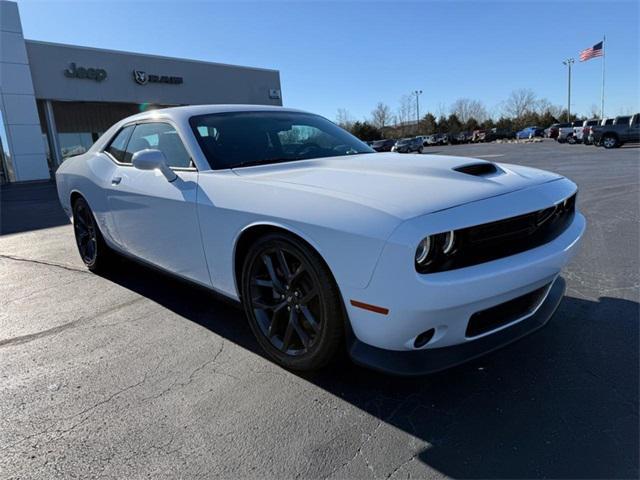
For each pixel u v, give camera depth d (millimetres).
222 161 2877
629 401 2123
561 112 78438
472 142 58781
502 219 1992
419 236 1814
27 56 20094
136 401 2262
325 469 1775
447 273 1899
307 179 2389
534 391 2236
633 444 1842
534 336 2787
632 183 9500
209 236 2664
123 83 24000
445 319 1938
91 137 27469
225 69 28500
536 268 2096
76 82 22312
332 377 2414
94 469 1812
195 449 1908
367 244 1895
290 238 2215
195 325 3139
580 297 3371
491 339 2154
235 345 2820
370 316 1967
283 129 3389
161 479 1749
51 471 1806
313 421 2064
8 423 2125
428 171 2375
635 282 3639
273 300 2512
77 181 4164
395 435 1958
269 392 2297
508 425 1993
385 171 2449
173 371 2535
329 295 2119
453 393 2248
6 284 4230
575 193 2537
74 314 3422
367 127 65875
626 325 2887
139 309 3471
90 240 4383
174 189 2893
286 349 2438
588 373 2369
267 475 1754
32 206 10688
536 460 1779
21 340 3002
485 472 1731
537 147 31141
